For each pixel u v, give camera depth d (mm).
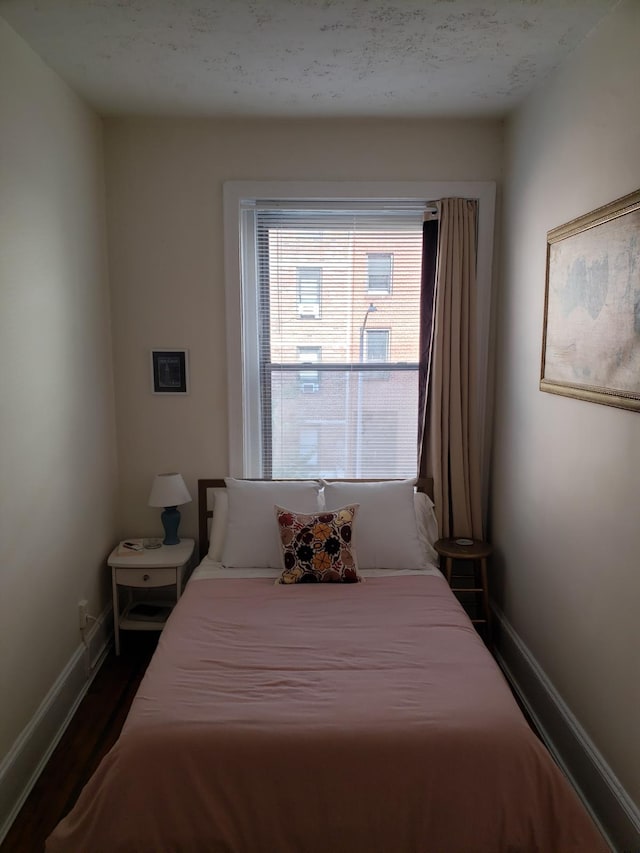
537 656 2523
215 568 2797
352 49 2195
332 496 2900
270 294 3207
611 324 1848
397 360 3270
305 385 3287
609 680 1898
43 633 2266
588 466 2049
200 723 1640
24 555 2107
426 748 1586
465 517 3129
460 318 3049
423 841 1548
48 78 2334
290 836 1546
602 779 1906
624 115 1810
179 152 2980
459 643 2080
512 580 2854
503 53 2211
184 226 3031
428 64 2318
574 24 1985
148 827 1524
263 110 2836
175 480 3035
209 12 1932
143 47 2184
